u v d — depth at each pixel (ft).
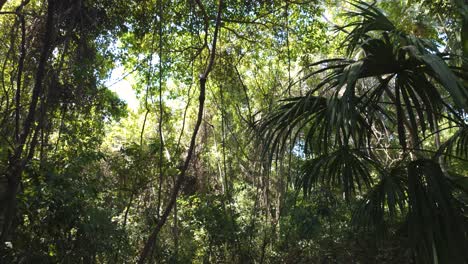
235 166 31.65
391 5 18.43
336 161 14.14
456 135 14.47
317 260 21.35
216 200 21.76
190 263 19.92
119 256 16.47
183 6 21.39
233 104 26.35
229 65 22.82
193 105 32.78
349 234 21.13
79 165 14.37
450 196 11.97
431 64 10.32
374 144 24.45
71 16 15.88
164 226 21.35
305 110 13.41
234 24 23.45
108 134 32.91
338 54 28.60
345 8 27.09
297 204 22.85
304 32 24.43
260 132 13.96
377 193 14.17
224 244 20.34
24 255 10.88
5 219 9.41
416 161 13.15
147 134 34.06
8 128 14.82
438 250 11.37
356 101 12.61
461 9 13.48
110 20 20.29
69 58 17.83
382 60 12.00
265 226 22.43
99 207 15.66
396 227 17.87
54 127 19.34
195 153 34.32
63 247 12.21
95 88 19.45
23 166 10.00
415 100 12.60
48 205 11.40
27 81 16.07
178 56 23.72
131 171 17.04
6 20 18.83
